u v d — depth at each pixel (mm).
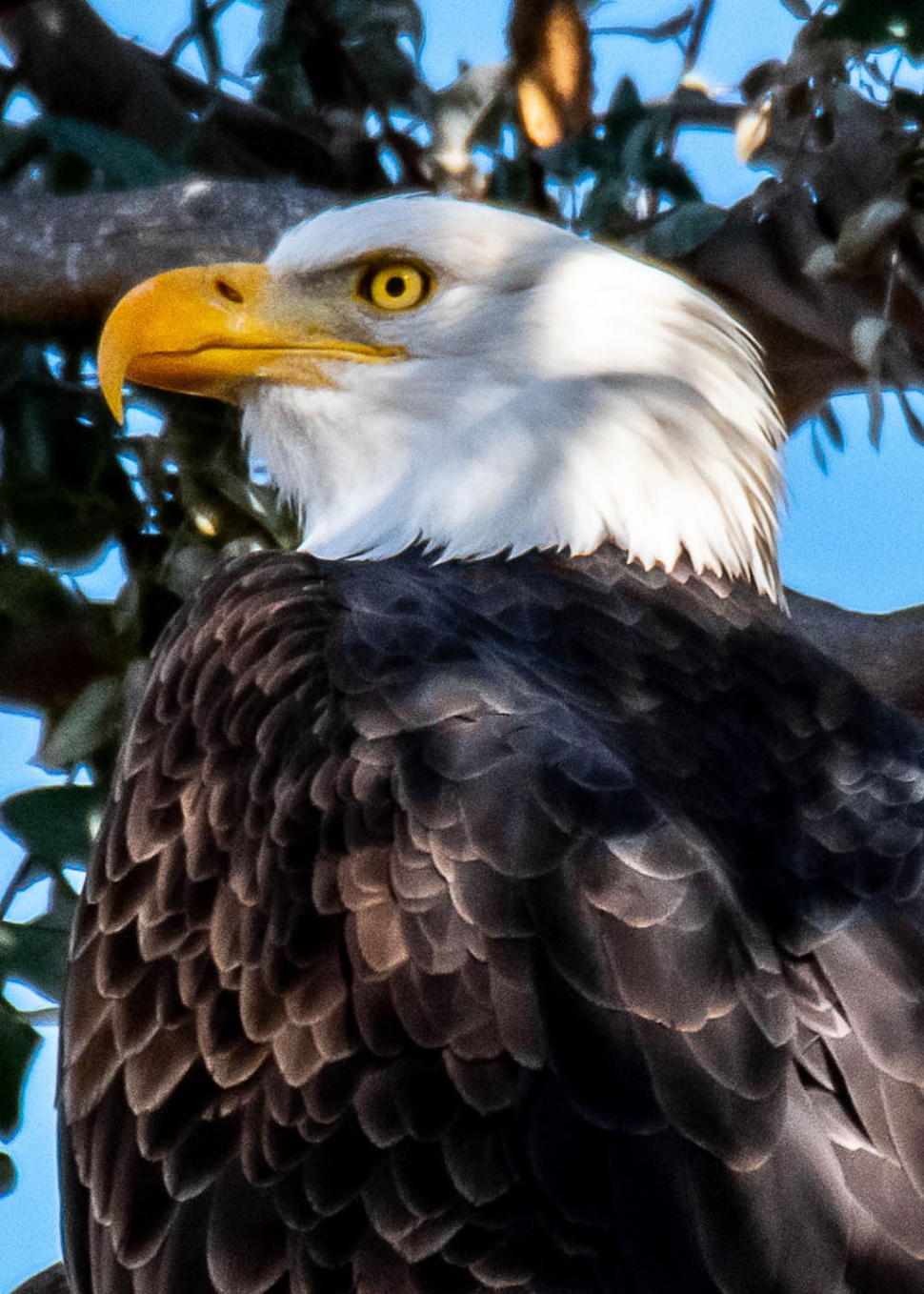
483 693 9602
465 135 13945
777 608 11977
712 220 13281
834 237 14133
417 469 12117
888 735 10758
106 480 13234
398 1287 8398
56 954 12047
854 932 9328
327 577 10797
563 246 12141
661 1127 8508
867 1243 8492
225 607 10609
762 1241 8359
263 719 9797
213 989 9359
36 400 13062
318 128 14570
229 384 12375
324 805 9289
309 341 12273
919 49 12852
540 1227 8375
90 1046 9922
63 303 13328
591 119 13914
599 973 8758
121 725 12891
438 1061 8656
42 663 13422
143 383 12422
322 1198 8648
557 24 13742
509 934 8797
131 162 13344
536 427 11953
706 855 9180
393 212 12234
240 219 13242
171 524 13344
